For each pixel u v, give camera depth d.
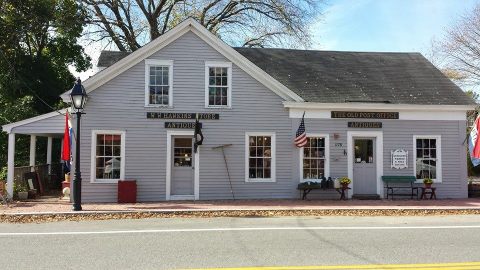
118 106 16.95
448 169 18.73
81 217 12.87
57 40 29.11
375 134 18.44
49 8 25.86
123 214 13.30
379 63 21.50
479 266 7.20
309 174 18.17
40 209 14.20
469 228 11.09
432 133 18.73
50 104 27.92
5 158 25.48
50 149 22.64
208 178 17.50
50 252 8.23
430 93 19.25
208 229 10.80
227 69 17.83
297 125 18.09
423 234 10.19
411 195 18.30
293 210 14.29
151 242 9.15
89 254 8.05
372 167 18.53
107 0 30.86
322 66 20.86
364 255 8.01
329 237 9.77
